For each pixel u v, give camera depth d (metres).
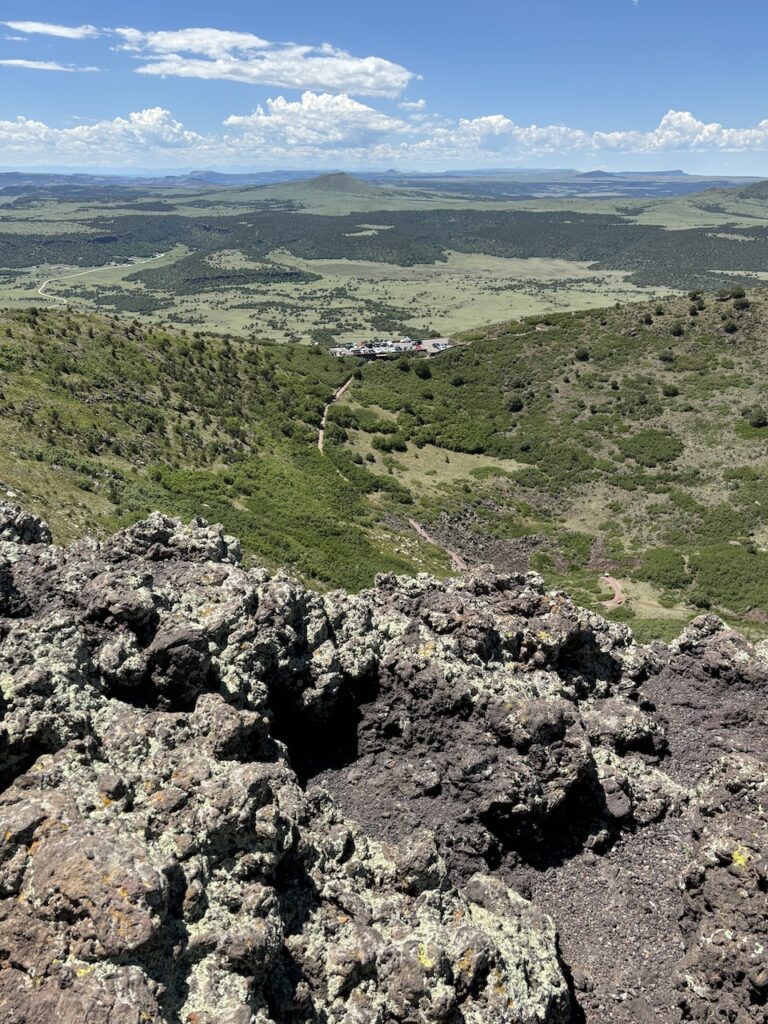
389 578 30.80
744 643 31.83
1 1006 11.54
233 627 22.17
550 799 22.97
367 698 24.73
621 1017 18.80
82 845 13.30
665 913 21.58
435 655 24.84
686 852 23.23
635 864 23.17
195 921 14.08
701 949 19.64
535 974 16.91
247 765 17.38
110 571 22.22
